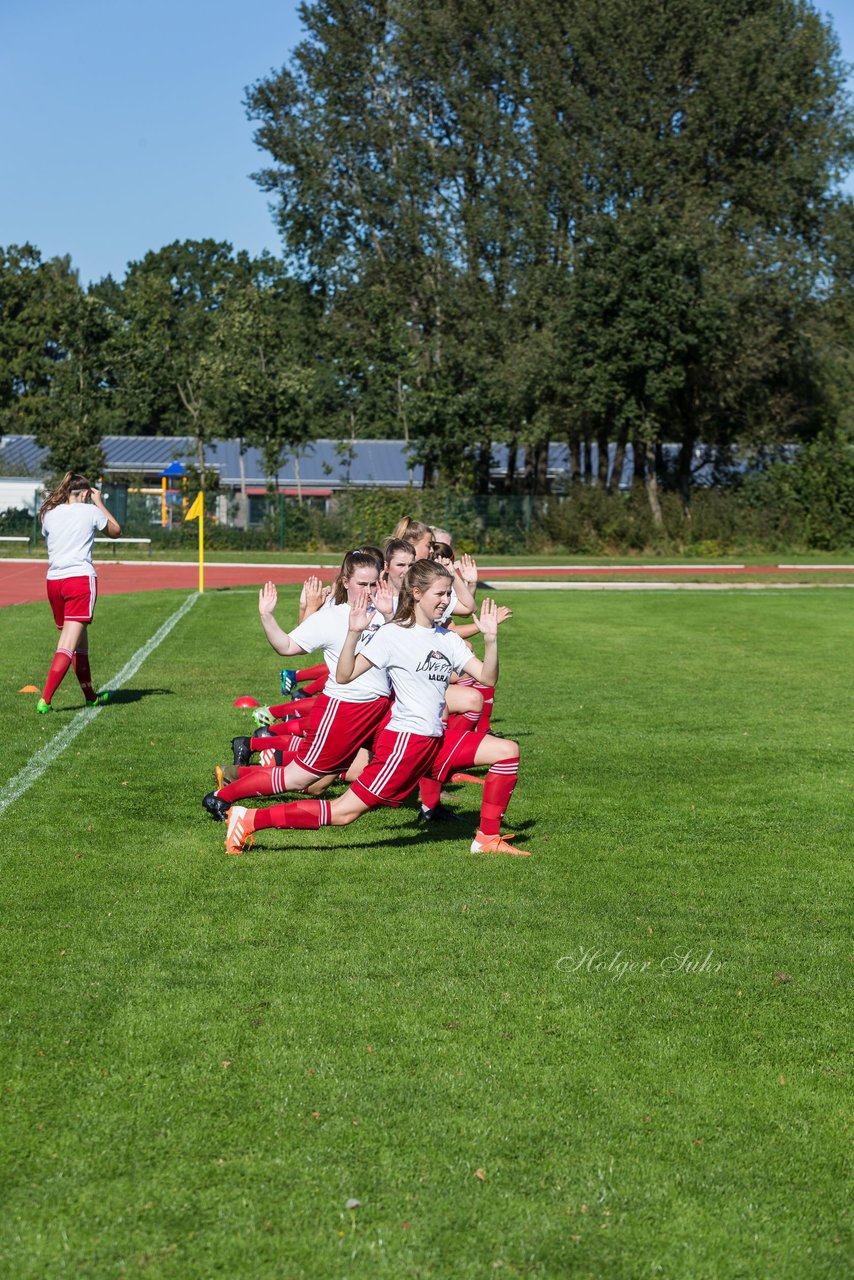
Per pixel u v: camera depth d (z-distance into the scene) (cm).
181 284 9262
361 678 666
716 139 4697
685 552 4603
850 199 4894
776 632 1855
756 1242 332
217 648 1549
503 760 677
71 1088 404
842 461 4828
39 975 497
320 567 3641
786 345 4734
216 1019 457
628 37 4572
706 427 5188
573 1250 327
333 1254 323
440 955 525
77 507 1089
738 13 4747
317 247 5134
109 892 605
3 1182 351
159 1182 352
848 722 1115
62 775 850
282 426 4728
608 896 612
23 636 1620
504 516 4606
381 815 780
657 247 4325
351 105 5028
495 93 4950
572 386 4512
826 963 526
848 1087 416
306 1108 393
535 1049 438
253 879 631
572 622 1972
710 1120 392
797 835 735
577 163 4638
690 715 1139
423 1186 353
